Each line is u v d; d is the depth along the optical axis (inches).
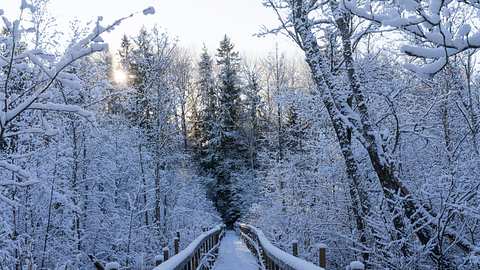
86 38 149.9
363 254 410.9
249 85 1790.1
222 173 1781.5
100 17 146.8
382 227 335.9
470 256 257.8
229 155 1813.5
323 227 553.3
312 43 410.3
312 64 410.9
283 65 1342.3
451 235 295.1
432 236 307.6
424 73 149.0
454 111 453.1
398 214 317.7
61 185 526.0
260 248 549.6
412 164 432.1
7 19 148.0
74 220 551.2
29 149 387.5
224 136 1823.3
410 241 317.7
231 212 1739.7
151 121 868.6
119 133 761.0
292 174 766.5
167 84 892.6
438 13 135.8
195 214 1192.2
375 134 357.4
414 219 312.7
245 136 1784.0
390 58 452.1
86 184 627.5
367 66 442.3
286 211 763.4
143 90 840.9
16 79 213.8
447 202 270.5
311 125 581.6
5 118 147.6
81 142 587.8
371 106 443.2
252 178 1660.9
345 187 537.3
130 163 776.9
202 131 1882.4
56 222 498.9
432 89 446.6
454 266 294.4
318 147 578.2
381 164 346.3
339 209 534.0
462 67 471.2
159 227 780.6
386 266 332.2
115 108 788.0
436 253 303.3
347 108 398.6
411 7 136.8
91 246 594.9
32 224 468.8
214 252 645.3
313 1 410.0
